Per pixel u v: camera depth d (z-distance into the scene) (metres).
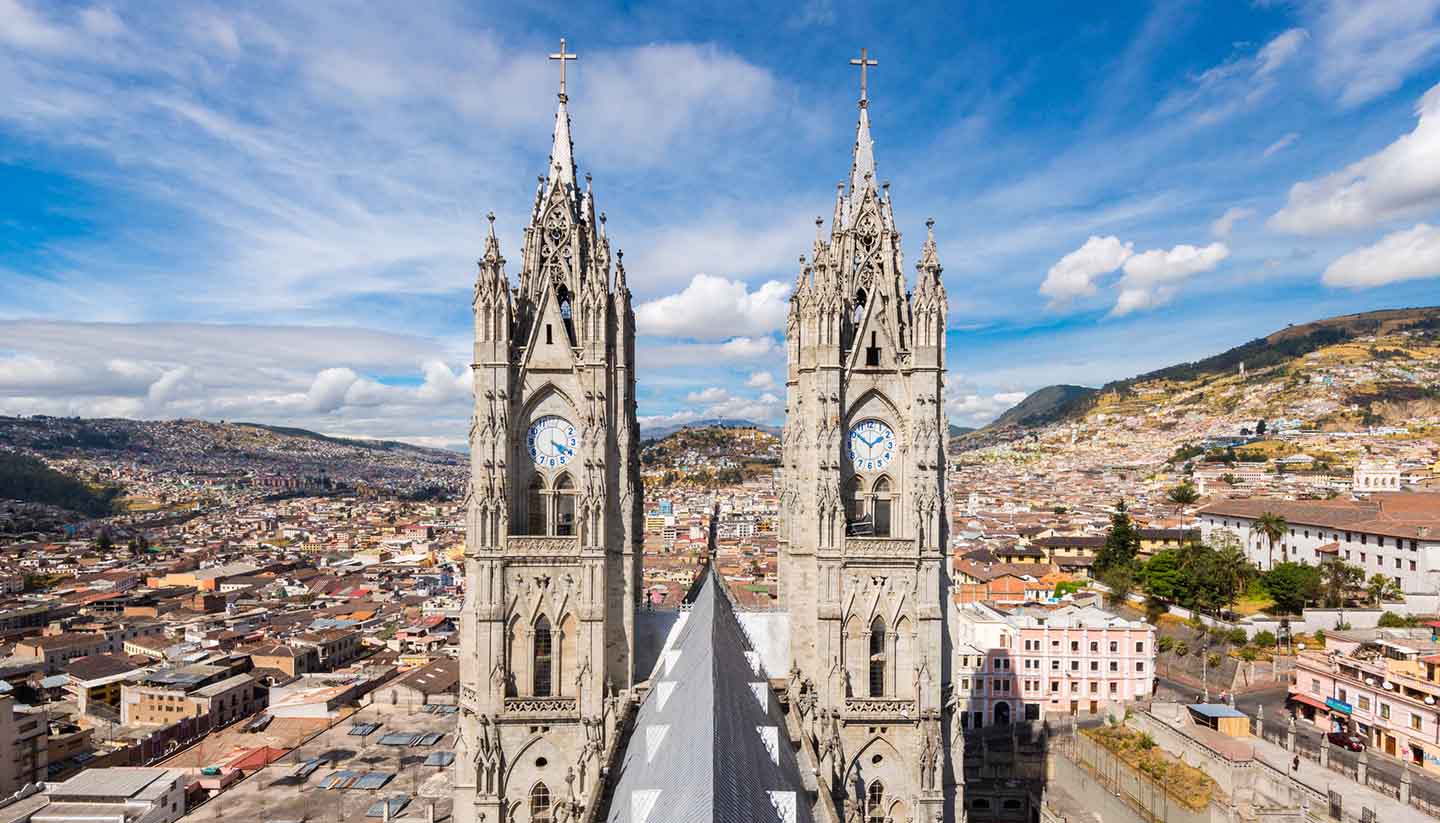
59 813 111.44
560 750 64.19
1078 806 118.25
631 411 70.56
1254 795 102.06
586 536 64.06
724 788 37.47
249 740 156.12
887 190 69.81
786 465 73.69
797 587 67.56
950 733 70.25
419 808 121.62
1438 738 114.12
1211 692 155.12
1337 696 132.88
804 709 62.19
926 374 66.56
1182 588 181.62
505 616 64.25
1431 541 171.50
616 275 68.19
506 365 63.81
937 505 66.56
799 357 71.25
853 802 61.06
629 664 66.06
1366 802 104.88
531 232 66.44
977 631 166.88
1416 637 141.25
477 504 63.72
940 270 67.50
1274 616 171.75
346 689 180.88
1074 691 159.88
